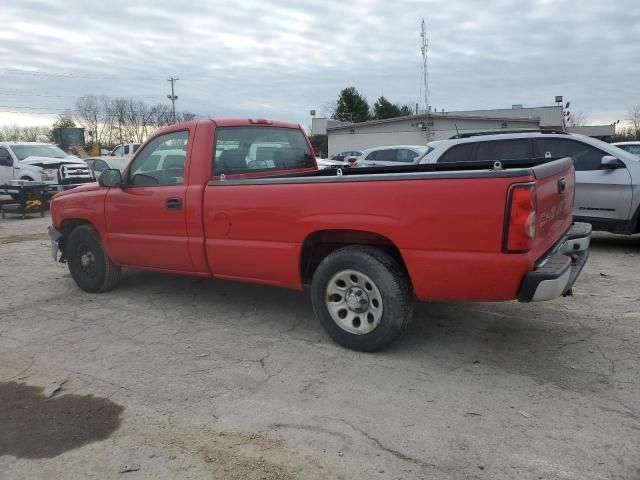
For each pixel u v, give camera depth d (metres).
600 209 7.82
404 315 4.01
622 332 4.53
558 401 3.40
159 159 5.31
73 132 36.12
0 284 6.96
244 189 4.58
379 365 4.02
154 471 2.83
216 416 3.37
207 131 5.00
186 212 4.98
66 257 6.51
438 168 5.44
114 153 30.48
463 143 8.38
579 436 3.00
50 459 2.96
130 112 75.69
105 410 3.48
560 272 3.49
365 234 4.12
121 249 5.71
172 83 64.00
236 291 6.20
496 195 3.45
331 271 4.23
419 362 4.05
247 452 2.97
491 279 3.55
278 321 5.12
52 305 5.91
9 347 4.65
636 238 9.16
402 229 3.79
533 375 3.78
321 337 4.66
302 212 4.24
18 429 3.28
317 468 2.81
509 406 3.36
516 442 2.97
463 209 3.56
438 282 3.74
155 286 6.52
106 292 6.32
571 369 3.85
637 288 5.89
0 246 10.19
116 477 2.79
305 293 6.05
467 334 4.60
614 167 7.65
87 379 3.95
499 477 2.68
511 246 3.44
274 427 3.22
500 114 52.38
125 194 5.52
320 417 3.31
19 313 5.64
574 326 4.71
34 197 15.14
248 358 4.25
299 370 3.99
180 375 3.97
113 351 4.48
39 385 3.87
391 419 3.26
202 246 4.91
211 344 4.58
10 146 17.73
